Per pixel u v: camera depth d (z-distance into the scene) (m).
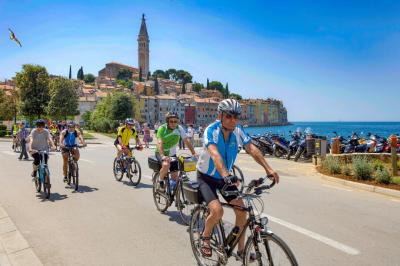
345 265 4.17
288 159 16.39
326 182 9.97
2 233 5.35
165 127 6.61
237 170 8.45
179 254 4.54
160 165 6.48
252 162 15.02
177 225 5.77
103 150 21.77
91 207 6.98
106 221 6.00
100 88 157.50
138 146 9.80
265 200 7.54
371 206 7.05
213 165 3.69
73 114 61.69
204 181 3.78
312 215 6.32
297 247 4.74
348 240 5.02
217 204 3.58
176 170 6.24
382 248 4.72
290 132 19.48
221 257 3.71
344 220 6.02
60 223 5.90
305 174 11.58
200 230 4.11
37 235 5.30
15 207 7.01
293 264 2.89
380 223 5.86
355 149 16.19
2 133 39.97
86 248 4.76
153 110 147.25
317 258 4.38
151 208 6.89
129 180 10.20
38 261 4.31
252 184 3.36
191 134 25.36
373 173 9.75
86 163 14.55
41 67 55.69
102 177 10.79
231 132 3.71
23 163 14.80
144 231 5.46
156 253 4.57
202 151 3.76
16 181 10.16
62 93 57.44
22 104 55.16
